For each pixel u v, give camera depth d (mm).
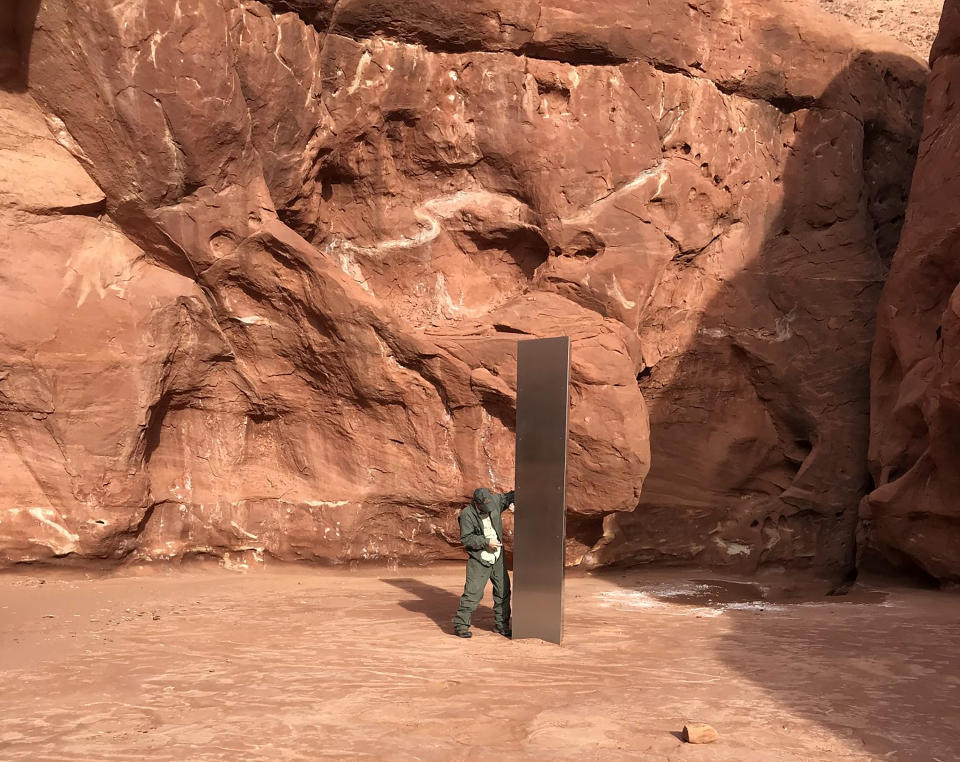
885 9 19812
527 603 7191
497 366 11195
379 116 12062
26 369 9656
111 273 10297
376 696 5352
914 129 15211
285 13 11180
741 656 6609
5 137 9969
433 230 12523
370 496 11312
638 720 4875
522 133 12336
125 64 9789
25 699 5227
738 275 13523
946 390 9992
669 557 12852
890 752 4355
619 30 12531
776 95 13906
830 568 13102
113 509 9938
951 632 7691
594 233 12328
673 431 13273
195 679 5730
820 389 13430
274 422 11438
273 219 10930
